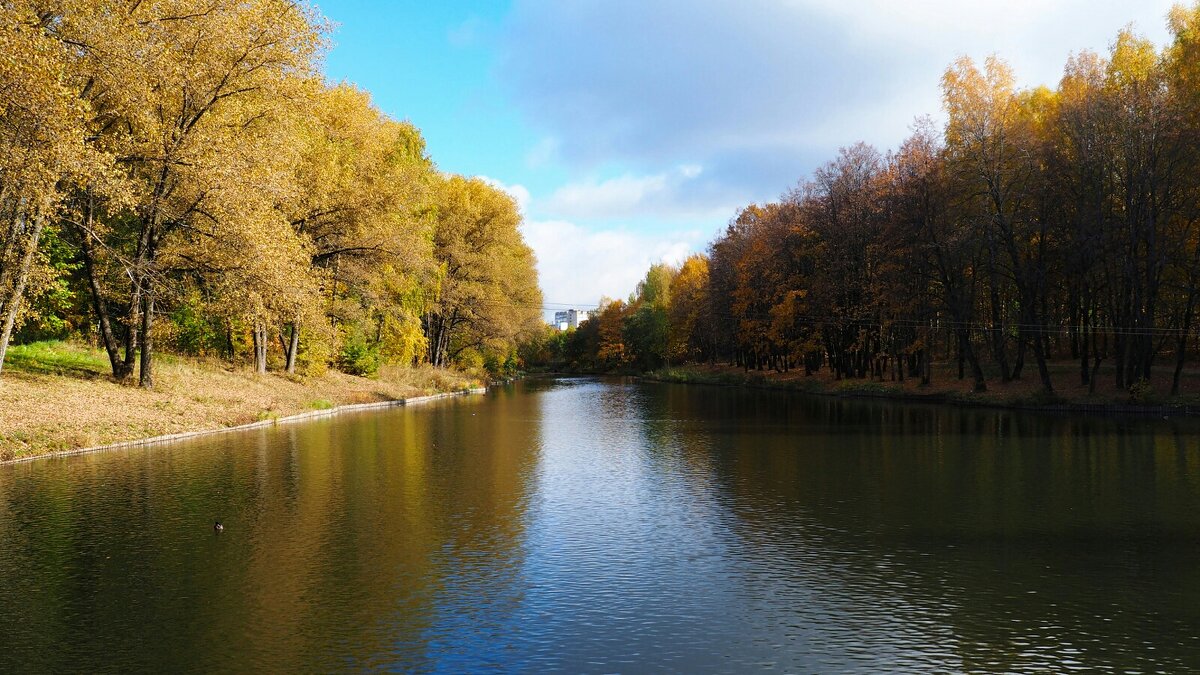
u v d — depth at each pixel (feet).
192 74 83.35
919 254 157.58
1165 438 92.48
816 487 63.16
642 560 42.52
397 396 162.81
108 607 34.76
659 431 105.91
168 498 57.16
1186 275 130.62
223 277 95.14
